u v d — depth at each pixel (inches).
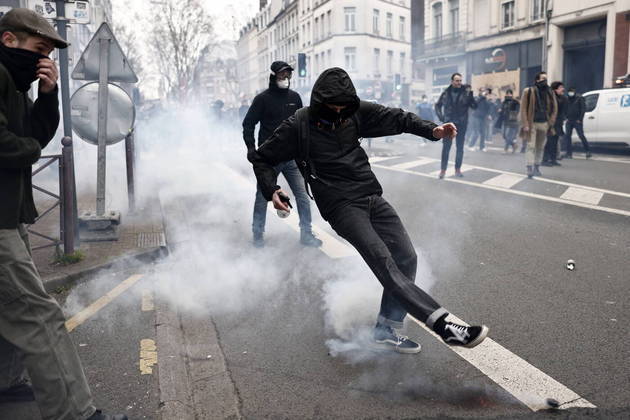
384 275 110.6
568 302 159.5
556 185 363.6
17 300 90.0
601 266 191.8
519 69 1106.1
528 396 109.3
